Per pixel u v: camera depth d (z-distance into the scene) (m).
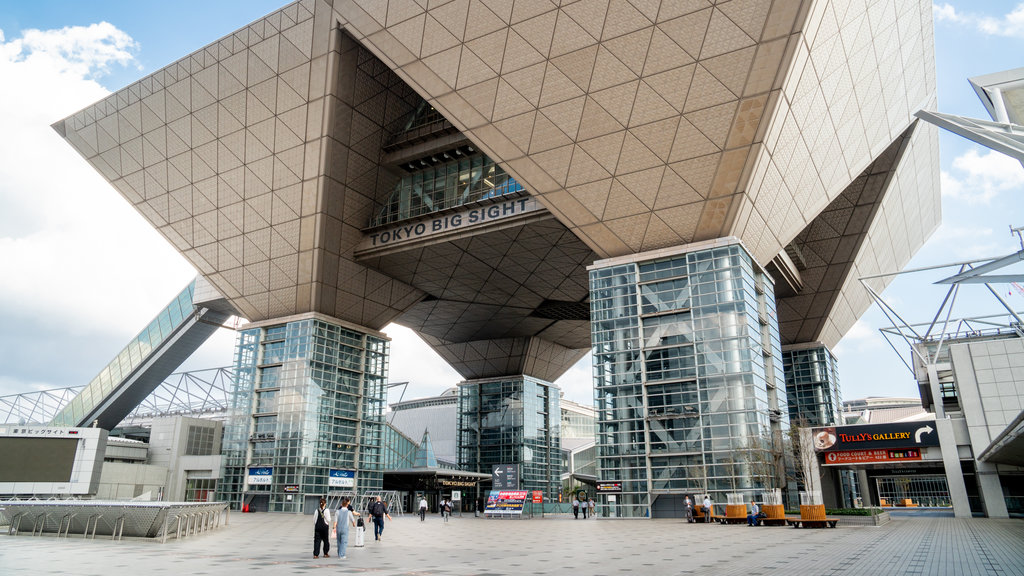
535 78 34.88
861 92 37.16
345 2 37.75
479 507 66.06
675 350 37.16
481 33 34.75
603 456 37.81
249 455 50.00
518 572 12.38
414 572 12.43
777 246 41.22
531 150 37.41
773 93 31.19
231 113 43.66
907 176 50.19
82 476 38.28
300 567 13.23
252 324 52.56
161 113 45.19
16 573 11.59
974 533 21.42
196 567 12.90
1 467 36.47
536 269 52.12
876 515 28.03
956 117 11.36
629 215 38.03
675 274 37.91
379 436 53.59
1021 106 11.86
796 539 19.83
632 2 31.14
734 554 15.35
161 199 49.97
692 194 35.78
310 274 48.28
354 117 43.31
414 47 36.94
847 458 38.72
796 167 36.59
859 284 55.72
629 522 33.47
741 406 34.78
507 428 69.56
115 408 65.38
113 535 19.98
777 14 29.38
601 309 39.56
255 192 46.44
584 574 11.98
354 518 18.88
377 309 54.03
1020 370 35.94
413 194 48.84
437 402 96.50
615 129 35.00
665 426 36.62
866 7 32.31
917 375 51.59
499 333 69.69
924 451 37.09
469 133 38.25
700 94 32.53
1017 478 34.84
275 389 50.12
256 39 40.78
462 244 47.53
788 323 56.59
